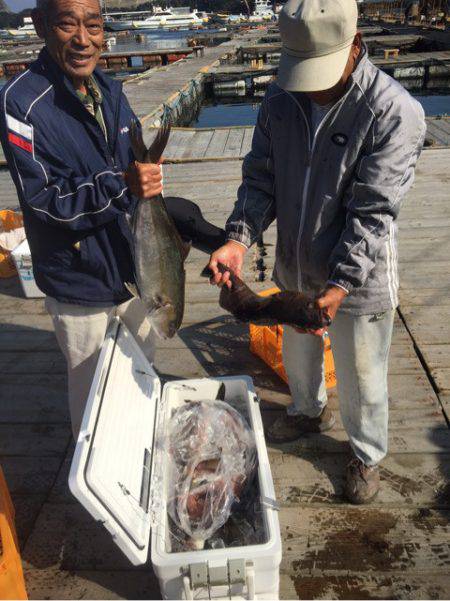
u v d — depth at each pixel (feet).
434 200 18.97
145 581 6.74
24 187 6.04
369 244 5.81
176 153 27.20
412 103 5.58
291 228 6.75
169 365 11.03
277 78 5.59
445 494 7.72
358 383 7.06
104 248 6.75
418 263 14.60
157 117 35.22
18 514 7.73
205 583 5.56
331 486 7.95
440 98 59.77
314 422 8.77
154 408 7.55
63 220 6.00
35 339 12.12
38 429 9.37
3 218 15.80
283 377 10.29
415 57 69.10
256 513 6.71
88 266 6.73
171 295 6.57
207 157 25.77
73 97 6.04
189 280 14.42
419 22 111.65
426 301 12.75
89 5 5.73
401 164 5.60
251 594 5.67
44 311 13.33
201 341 11.78
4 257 14.99
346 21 5.05
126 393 6.77
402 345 11.20
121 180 6.01
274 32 128.47
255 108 60.90
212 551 5.62
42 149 6.01
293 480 8.08
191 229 16.24
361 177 5.74
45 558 7.08
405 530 7.22
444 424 9.04
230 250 7.14
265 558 5.57
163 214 6.29
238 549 5.61
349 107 5.57
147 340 8.29
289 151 6.32
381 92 5.42
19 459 8.72
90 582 6.77
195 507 6.60
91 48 5.94
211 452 7.14
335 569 6.78
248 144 28.30
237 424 7.53
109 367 6.51
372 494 7.57
